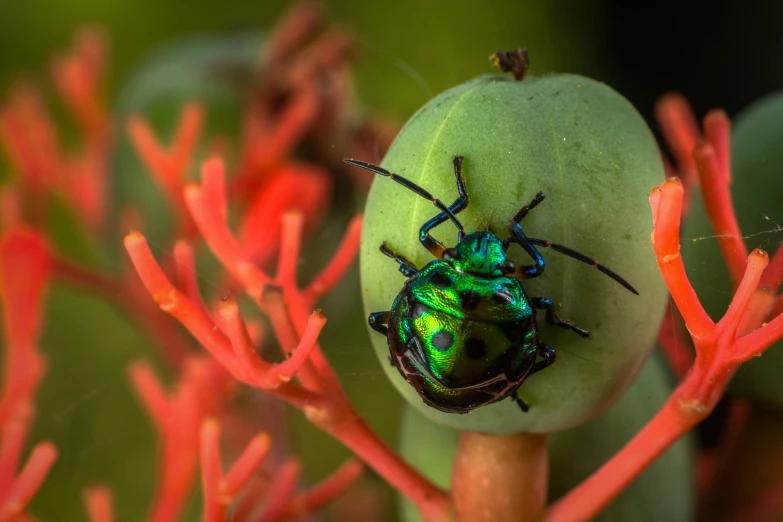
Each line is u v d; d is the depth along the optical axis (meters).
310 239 0.15
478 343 0.11
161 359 0.19
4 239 0.15
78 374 0.22
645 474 0.12
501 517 0.12
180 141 0.15
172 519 0.13
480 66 0.25
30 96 0.19
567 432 0.12
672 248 0.11
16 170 0.18
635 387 0.13
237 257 0.12
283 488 0.13
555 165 0.11
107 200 0.17
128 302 0.17
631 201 0.11
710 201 0.12
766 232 0.13
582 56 0.25
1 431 0.13
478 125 0.11
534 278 0.11
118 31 0.27
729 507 0.14
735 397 0.13
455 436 0.13
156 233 0.16
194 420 0.13
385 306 0.12
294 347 0.12
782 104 0.13
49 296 0.22
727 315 0.11
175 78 0.16
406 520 0.13
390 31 0.25
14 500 0.12
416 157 0.11
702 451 0.14
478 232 0.11
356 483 0.16
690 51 0.24
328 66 0.16
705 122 0.12
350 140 0.16
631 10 0.25
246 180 0.15
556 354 0.11
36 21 0.26
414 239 0.11
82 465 0.21
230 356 0.11
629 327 0.11
